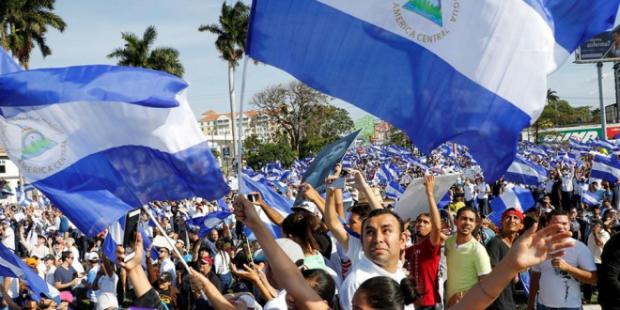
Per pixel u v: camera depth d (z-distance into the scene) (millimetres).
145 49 66375
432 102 4793
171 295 10297
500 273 2684
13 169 71500
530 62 4668
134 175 5172
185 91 5152
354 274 3930
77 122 5113
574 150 51312
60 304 10594
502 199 13562
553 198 23547
